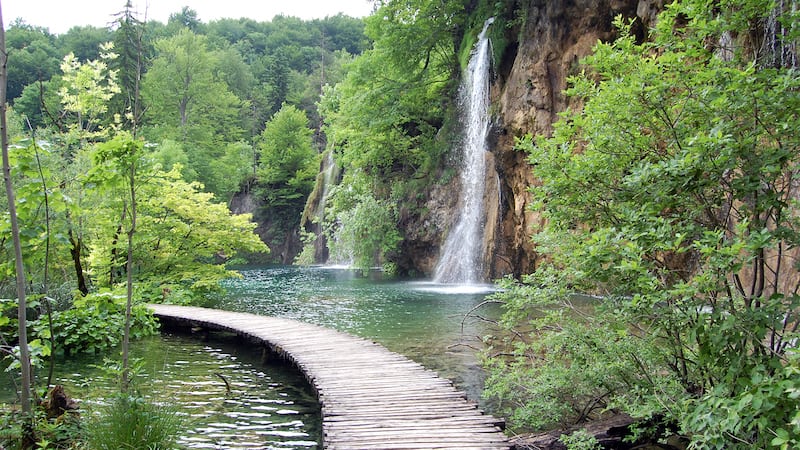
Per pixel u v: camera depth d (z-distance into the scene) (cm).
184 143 4612
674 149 452
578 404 580
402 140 2522
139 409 489
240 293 1956
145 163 558
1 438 466
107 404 529
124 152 539
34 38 5203
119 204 616
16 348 541
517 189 1823
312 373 755
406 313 1372
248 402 705
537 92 1706
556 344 539
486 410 634
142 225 1524
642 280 375
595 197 478
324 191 4019
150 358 977
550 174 496
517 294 552
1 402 664
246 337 1077
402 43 2448
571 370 521
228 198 4731
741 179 378
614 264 419
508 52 1988
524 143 538
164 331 1259
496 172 1967
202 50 5500
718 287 371
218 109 5431
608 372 506
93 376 820
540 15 1748
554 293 514
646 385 486
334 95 3959
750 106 385
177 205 1653
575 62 1611
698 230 404
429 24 2453
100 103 1194
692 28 436
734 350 375
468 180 2242
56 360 930
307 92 6469
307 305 1589
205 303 1670
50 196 527
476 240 2122
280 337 1027
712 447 399
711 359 388
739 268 340
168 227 1648
